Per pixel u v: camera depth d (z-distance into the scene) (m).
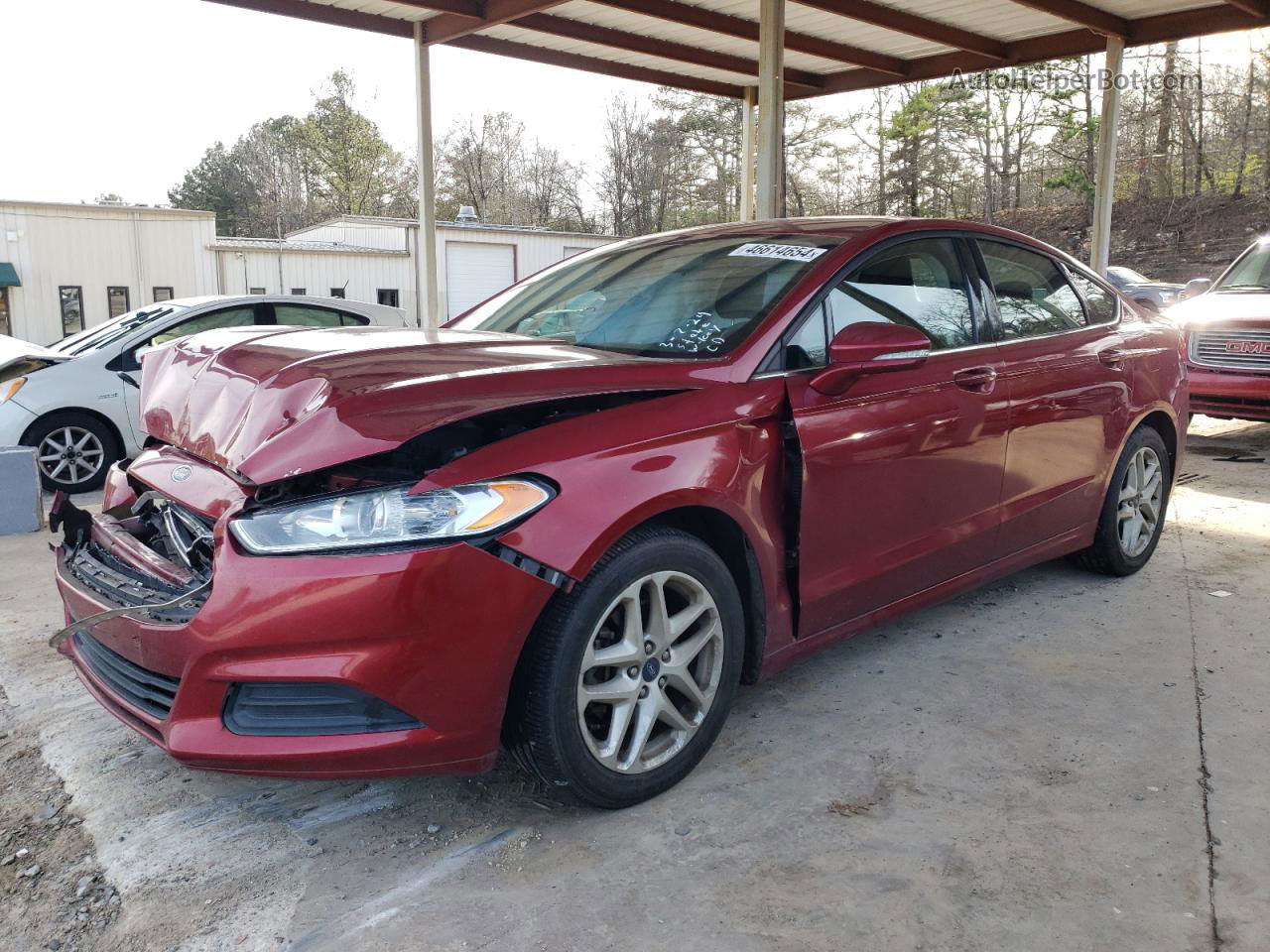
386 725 2.18
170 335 7.58
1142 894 2.16
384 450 2.13
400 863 2.37
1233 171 33.91
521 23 10.80
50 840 2.51
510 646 2.23
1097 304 4.19
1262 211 31.72
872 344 2.69
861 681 3.36
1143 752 2.82
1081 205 35.97
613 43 11.53
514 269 26.89
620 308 3.23
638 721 2.52
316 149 63.03
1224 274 8.62
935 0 10.44
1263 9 10.15
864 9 10.58
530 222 63.03
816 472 2.80
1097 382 3.94
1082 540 4.12
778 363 2.82
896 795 2.61
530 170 64.00
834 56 12.21
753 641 2.80
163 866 2.38
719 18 10.84
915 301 3.28
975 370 3.35
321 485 2.31
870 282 3.15
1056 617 3.95
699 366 2.72
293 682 2.14
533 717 2.31
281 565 2.13
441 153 63.88
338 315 8.36
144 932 2.13
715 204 48.47
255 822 2.57
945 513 3.29
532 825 2.52
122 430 7.38
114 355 7.37
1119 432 4.10
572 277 3.69
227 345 2.84
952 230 3.52
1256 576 4.45
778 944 2.03
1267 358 7.46
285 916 2.18
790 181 44.69
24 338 21.92
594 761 2.42
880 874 2.26
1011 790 2.62
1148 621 3.88
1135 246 32.53
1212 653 3.55
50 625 4.12
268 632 2.12
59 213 22.03
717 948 2.03
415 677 2.15
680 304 3.11
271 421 2.32
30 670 3.61
